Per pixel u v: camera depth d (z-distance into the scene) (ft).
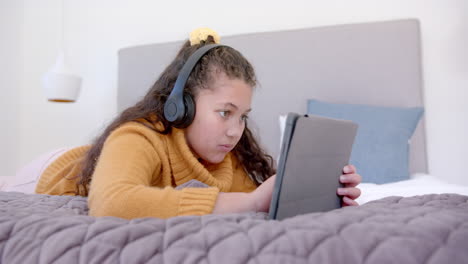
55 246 1.31
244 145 3.46
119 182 1.89
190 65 2.43
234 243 1.19
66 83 6.22
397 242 1.14
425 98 6.46
